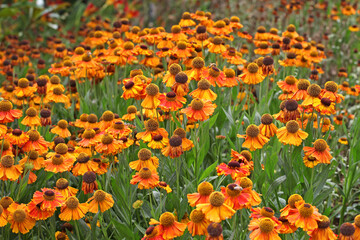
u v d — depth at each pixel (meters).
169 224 2.26
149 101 3.00
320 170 3.35
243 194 2.31
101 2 10.62
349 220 3.84
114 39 4.72
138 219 2.99
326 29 7.78
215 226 2.06
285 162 3.17
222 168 2.60
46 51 6.99
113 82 4.99
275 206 3.02
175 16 8.97
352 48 7.40
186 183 2.99
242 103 4.13
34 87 4.11
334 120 4.55
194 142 3.23
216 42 4.16
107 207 2.62
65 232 2.97
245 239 2.81
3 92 4.63
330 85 3.21
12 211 2.51
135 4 10.87
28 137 3.05
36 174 3.26
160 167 3.35
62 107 4.62
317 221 2.24
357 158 3.54
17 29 9.75
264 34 4.92
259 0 8.63
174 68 3.10
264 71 3.87
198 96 3.03
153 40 4.49
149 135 2.96
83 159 2.92
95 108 4.45
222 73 3.44
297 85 3.27
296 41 4.94
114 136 3.23
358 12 7.89
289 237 2.73
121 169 3.19
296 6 7.36
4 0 11.01
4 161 2.76
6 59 6.04
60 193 2.60
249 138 2.88
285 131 2.89
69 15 10.55
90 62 4.57
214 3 8.94
